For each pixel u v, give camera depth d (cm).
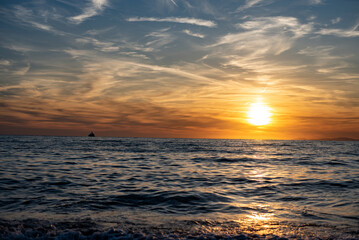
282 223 743
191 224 727
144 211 867
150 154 3800
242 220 774
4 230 633
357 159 3284
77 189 1214
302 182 1486
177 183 1426
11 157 2761
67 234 614
